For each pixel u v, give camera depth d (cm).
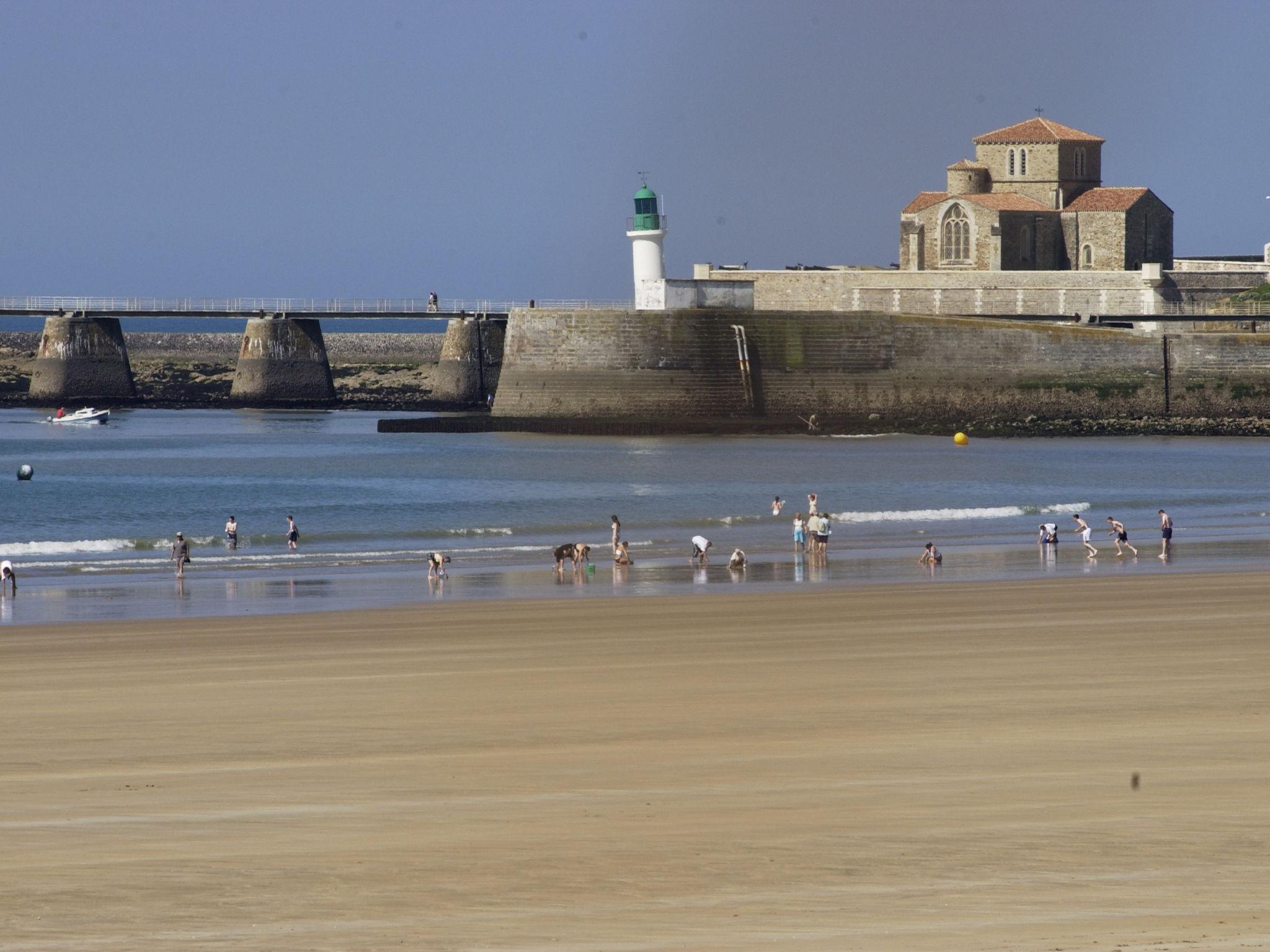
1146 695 6291
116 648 8262
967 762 5078
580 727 5828
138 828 4388
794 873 3891
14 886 3856
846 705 6203
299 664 7581
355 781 4956
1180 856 3969
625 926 3516
